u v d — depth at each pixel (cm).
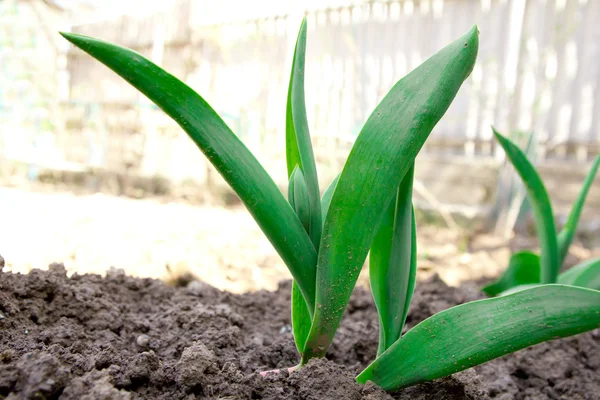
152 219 291
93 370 65
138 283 128
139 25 568
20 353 75
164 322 106
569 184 346
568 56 347
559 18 348
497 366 119
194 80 530
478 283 206
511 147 117
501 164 358
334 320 73
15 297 95
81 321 99
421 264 229
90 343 90
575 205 140
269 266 202
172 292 132
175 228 265
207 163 460
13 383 60
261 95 481
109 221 261
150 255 180
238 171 66
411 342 71
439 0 392
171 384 71
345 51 436
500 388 110
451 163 391
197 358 73
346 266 69
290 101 80
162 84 61
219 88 511
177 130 496
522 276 153
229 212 373
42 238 188
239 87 497
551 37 352
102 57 59
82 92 595
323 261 70
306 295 75
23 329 87
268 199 69
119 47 60
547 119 356
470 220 363
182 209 368
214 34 512
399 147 66
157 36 536
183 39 536
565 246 139
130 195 449
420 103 66
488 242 303
